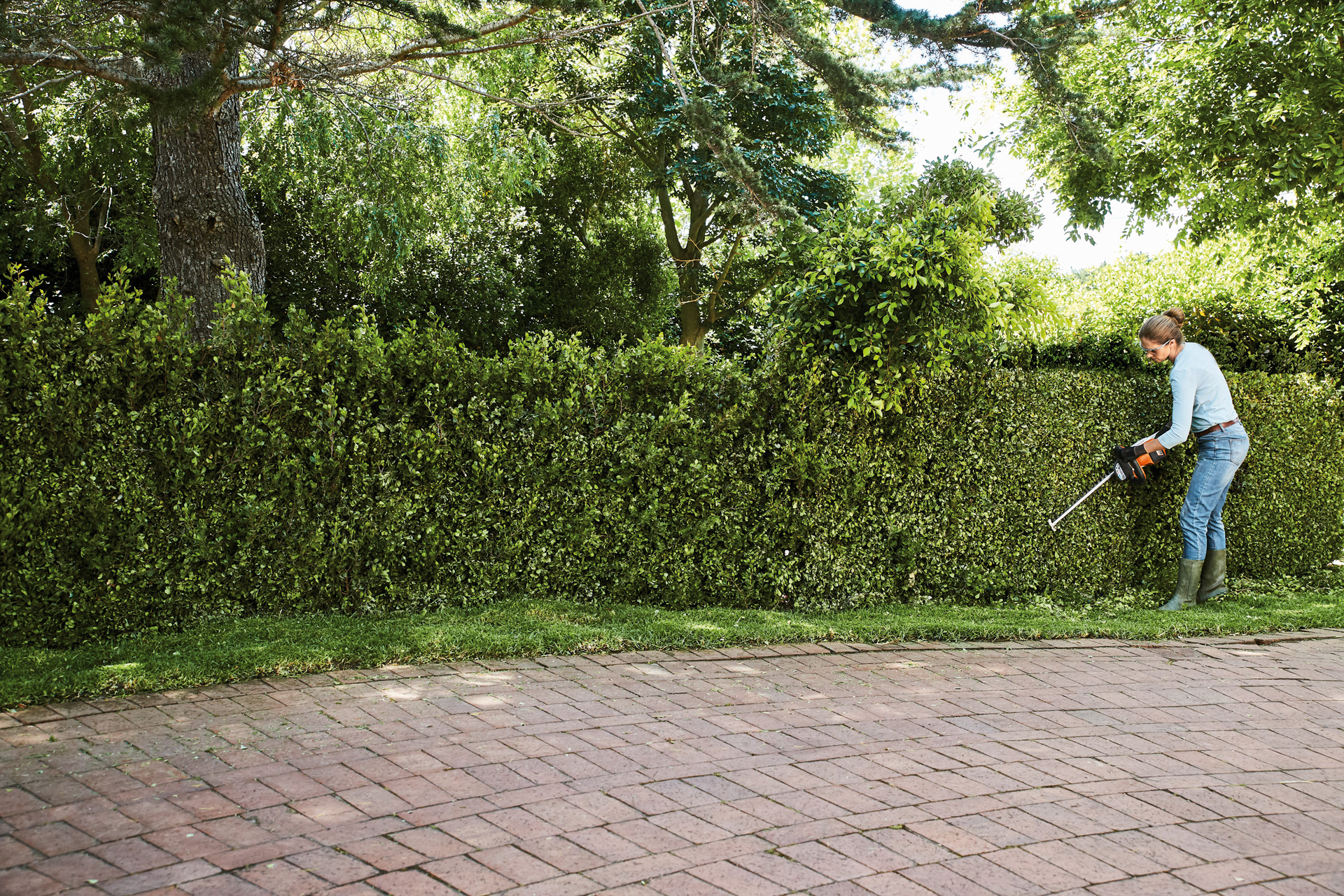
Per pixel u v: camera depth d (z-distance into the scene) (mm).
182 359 5316
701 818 3365
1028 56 9195
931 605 7160
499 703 4492
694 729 4293
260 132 12430
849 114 8969
